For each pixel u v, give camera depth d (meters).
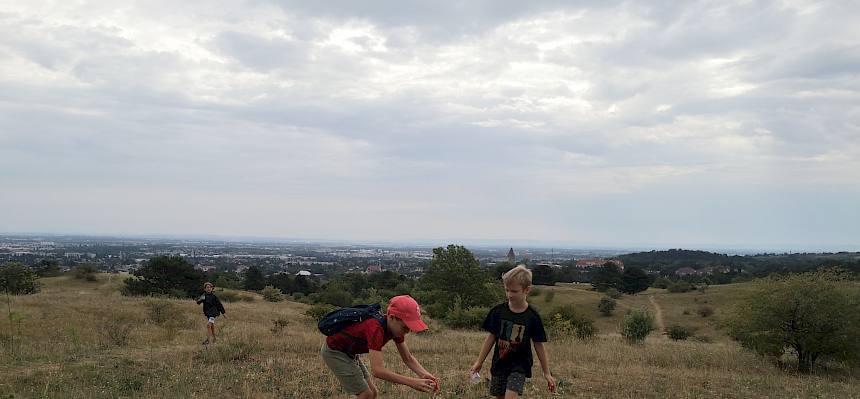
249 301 43.25
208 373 9.20
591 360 12.88
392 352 12.72
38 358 10.00
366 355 11.54
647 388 9.48
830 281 14.24
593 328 26.70
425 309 41.00
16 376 8.41
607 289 73.75
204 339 14.42
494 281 44.31
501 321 5.43
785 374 13.06
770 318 14.15
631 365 12.07
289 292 73.38
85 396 7.45
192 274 50.28
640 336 21.14
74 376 8.67
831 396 9.71
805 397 9.44
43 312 19.14
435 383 5.12
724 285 74.81
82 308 21.00
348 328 5.21
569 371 10.82
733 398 9.12
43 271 54.91
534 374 10.41
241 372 9.33
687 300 61.69
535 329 5.38
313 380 9.01
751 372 12.80
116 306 22.77
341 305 53.50
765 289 14.63
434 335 18.53
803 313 13.81
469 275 42.16
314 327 21.56
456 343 14.73
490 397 8.20
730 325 15.55
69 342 12.55
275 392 8.11
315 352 11.98
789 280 14.48
